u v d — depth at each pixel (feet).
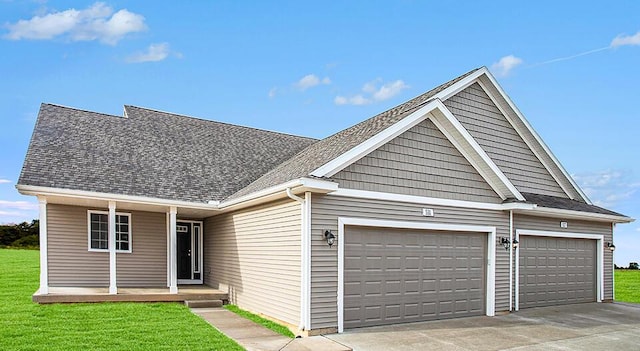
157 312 37.01
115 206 42.39
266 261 37.63
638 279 78.02
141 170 46.78
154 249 50.34
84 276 46.85
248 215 41.75
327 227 32.60
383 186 35.42
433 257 38.22
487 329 34.83
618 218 52.01
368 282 34.47
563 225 49.29
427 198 37.63
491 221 41.73
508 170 50.55
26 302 39.86
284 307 34.12
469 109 47.91
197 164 52.01
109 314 35.22
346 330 32.91
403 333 32.53
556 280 48.62
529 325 36.86
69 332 29.12
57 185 38.93
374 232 35.19
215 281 48.88
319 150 43.83
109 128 53.42
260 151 60.34
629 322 39.50
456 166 39.68
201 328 31.81
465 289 39.96
